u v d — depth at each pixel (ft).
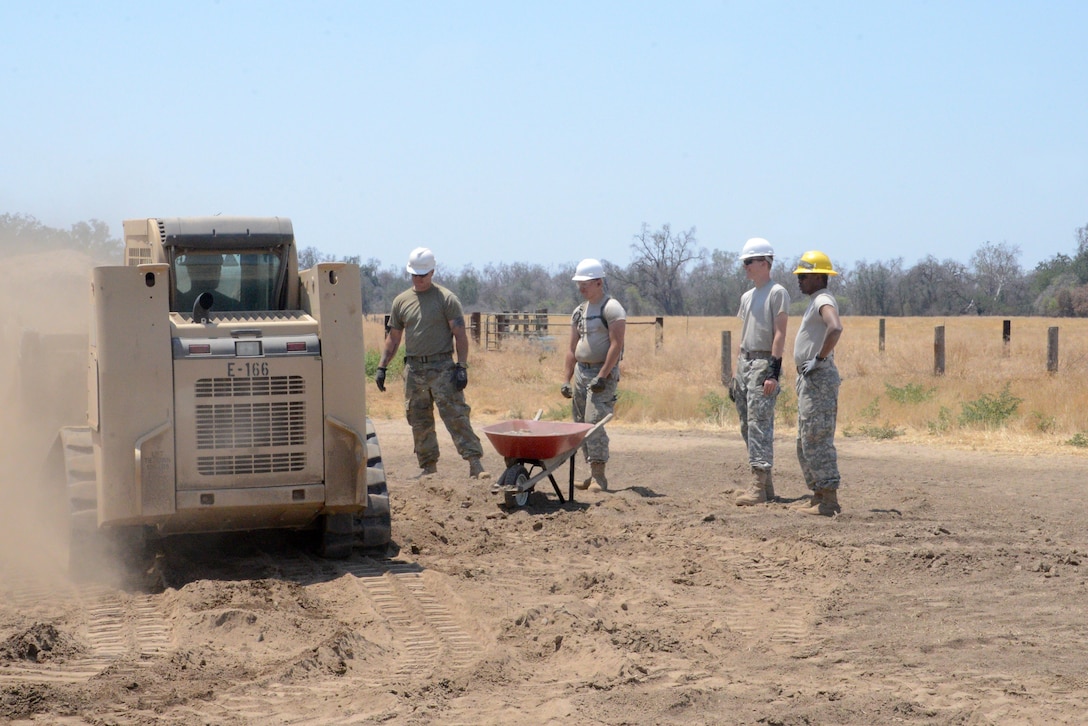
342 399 32.86
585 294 48.29
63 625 28.53
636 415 79.82
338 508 33.27
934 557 36.06
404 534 38.50
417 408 50.31
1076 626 28.91
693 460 59.52
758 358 45.27
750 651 26.73
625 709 22.45
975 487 51.37
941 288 472.03
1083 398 76.64
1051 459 60.23
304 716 22.24
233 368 31.86
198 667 25.07
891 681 24.38
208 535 38.34
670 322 302.04
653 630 27.99
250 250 36.09
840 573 34.73
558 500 46.14
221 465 31.94
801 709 22.40
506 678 24.45
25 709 22.13
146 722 21.66
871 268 482.28
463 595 31.45
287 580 32.96
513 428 46.39
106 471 31.04
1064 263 476.13
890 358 125.29
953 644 27.25
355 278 33.06
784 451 63.16
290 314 33.94
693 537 39.34
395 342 50.39
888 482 52.60
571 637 27.02
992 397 77.66
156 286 31.30
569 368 49.21
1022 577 34.24
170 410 31.42
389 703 22.95
